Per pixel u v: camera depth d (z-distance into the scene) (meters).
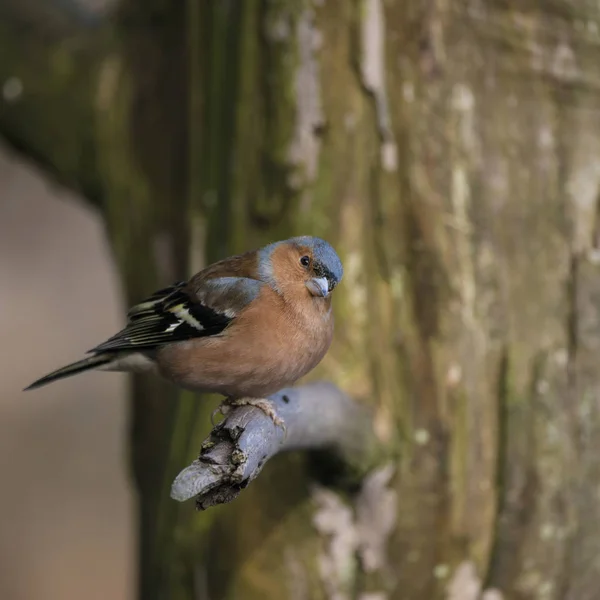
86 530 18.27
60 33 11.38
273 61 8.59
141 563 10.46
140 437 10.55
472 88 8.69
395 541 8.38
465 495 8.50
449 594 8.52
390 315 8.52
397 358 8.48
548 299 8.80
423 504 8.41
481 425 8.59
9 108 11.37
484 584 8.66
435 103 8.59
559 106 8.86
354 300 8.50
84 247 23.36
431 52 8.55
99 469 19.59
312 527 8.34
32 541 17.84
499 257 8.71
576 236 8.90
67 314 22.48
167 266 10.17
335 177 8.57
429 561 8.48
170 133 10.27
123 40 10.86
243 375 7.62
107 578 17.25
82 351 21.62
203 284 7.84
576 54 8.80
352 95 8.55
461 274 8.57
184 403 9.29
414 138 8.58
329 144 8.56
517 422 8.62
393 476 8.31
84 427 20.56
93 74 10.84
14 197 23.03
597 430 8.84
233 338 7.51
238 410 6.62
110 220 10.67
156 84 10.43
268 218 8.70
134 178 10.41
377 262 8.59
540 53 8.76
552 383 8.71
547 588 8.73
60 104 10.99
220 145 9.23
